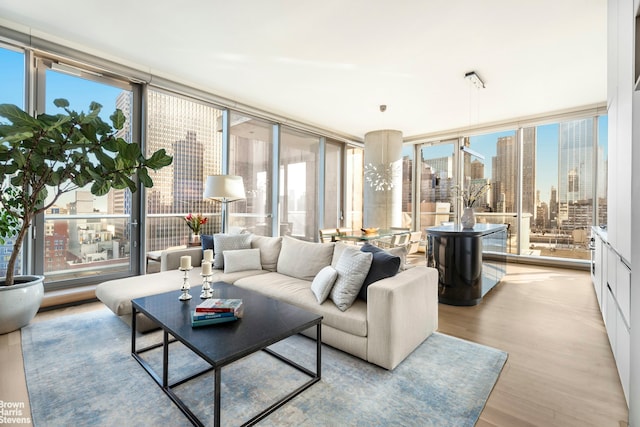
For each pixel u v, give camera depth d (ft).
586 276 15.44
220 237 11.63
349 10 8.76
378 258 7.75
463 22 9.23
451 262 11.03
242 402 5.44
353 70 12.47
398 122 19.81
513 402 5.53
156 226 13.60
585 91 14.52
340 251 9.29
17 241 8.44
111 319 9.25
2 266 9.86
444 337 8.26
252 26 9.59
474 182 13.99
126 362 6.76
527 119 18.33
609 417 5.15
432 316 8.30
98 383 5.96
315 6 8.62
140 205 12.84
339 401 5.47
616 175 6.77
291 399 5.51
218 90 14.58
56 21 9.34
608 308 8.13
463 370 6.54
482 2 8.32
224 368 6.57
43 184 8.48
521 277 15.29
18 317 8.23
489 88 14.17
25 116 7.53
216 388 4.47
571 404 5.48
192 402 5.43
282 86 14.11
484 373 6.42
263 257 11.38
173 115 14.06
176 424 4.89
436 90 14.42
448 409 5.27
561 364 6.87
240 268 10.75
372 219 20.85
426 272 8.11
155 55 11.39
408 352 7.09
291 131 19.66
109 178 9.04
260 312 6.45
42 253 10.53
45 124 7.68
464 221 12.73
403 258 8.79
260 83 13.80
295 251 10.46
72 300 10.42
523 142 19.11
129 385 5.91
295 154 19.98
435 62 11.74
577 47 10.58
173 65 12.15
